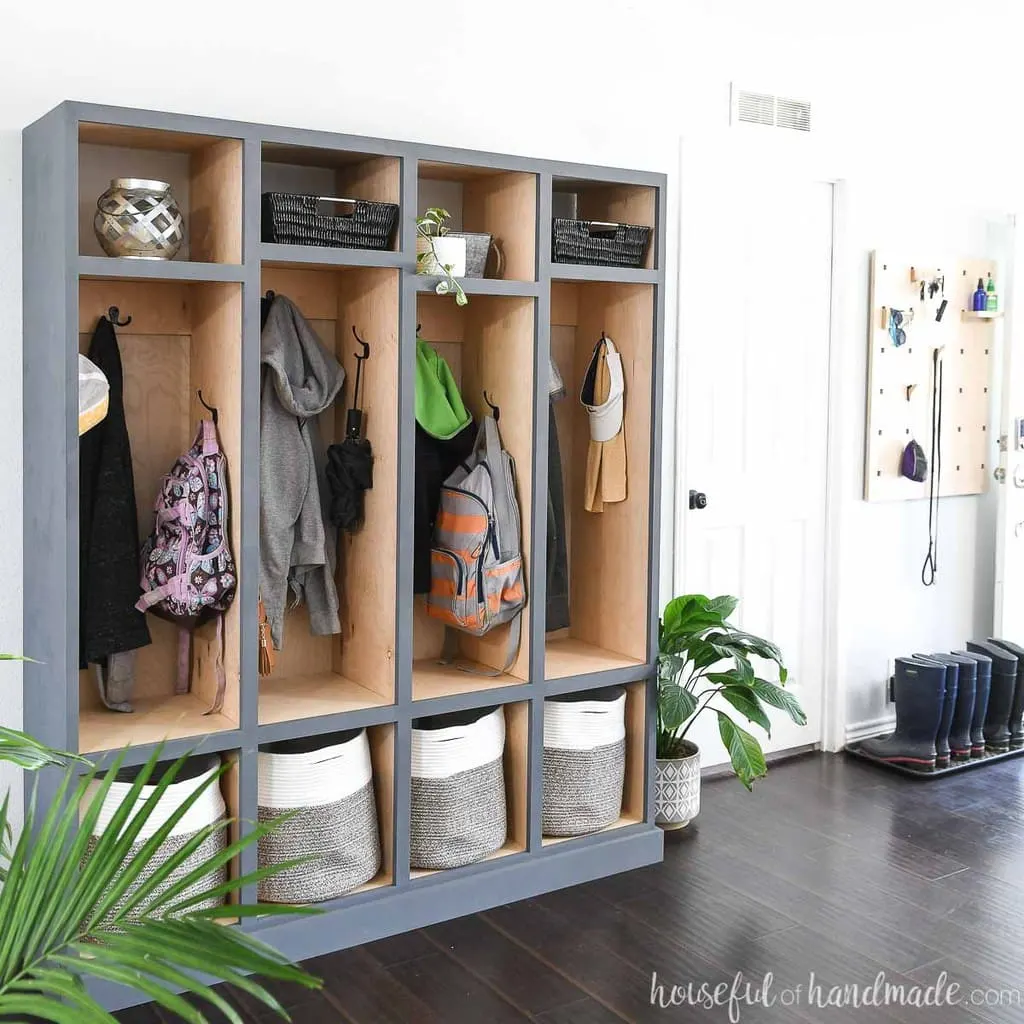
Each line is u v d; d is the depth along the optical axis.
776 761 4.55
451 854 3.21
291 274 3.29
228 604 2.92
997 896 3.34
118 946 1.45
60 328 2.61
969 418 5.04
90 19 2.98
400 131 3.48
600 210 3.71
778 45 4.24
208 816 2.85
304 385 3.13
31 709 2.95
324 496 3.28
